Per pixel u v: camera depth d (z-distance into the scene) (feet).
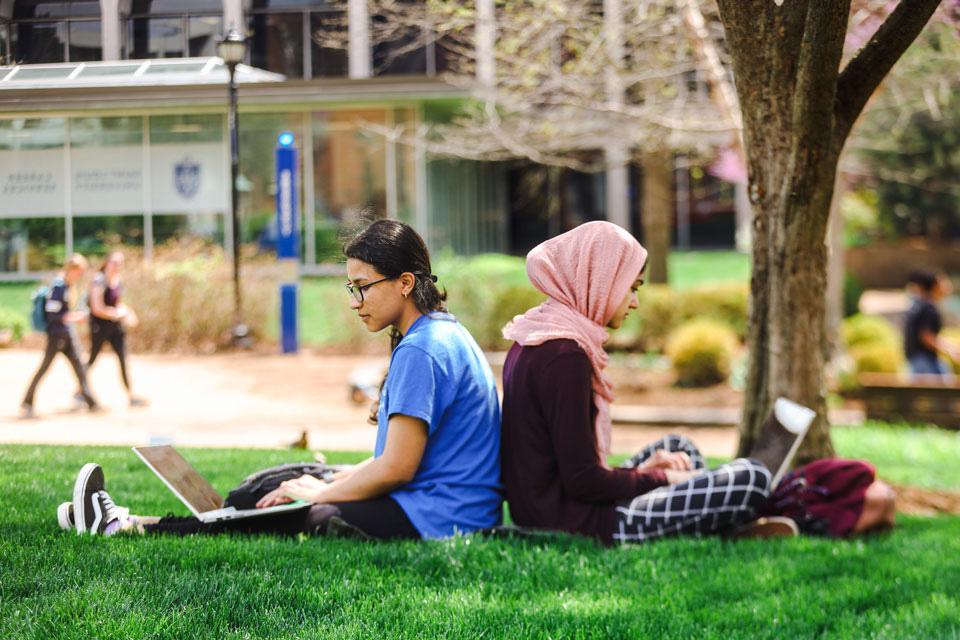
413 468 22.30
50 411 45.52
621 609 19.13
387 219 22.82
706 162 91.71
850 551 25.34
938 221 163.73
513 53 63.21
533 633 17.48
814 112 27.76
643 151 83.30
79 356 48.26
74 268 41.75
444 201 117.19
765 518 26.43
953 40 52.19
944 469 50.90
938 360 65.72
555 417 23.04
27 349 40.50
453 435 22.95
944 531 31.83
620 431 65.92
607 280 23.34
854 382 72.64
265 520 22.72
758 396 33.99
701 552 23.30
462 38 66.54
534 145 76.33
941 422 63.36
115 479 26.63
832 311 75.00
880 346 76.18
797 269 32.14
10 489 23.11
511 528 23.35
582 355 23.06
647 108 65.57
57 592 17.46
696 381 76.54
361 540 22.40
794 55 29.86
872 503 27.81
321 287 82.64
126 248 54.54
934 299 66.08
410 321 22.81
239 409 56.44
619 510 23.76
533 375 23.30
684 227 178.40
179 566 19.49
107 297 54.95
